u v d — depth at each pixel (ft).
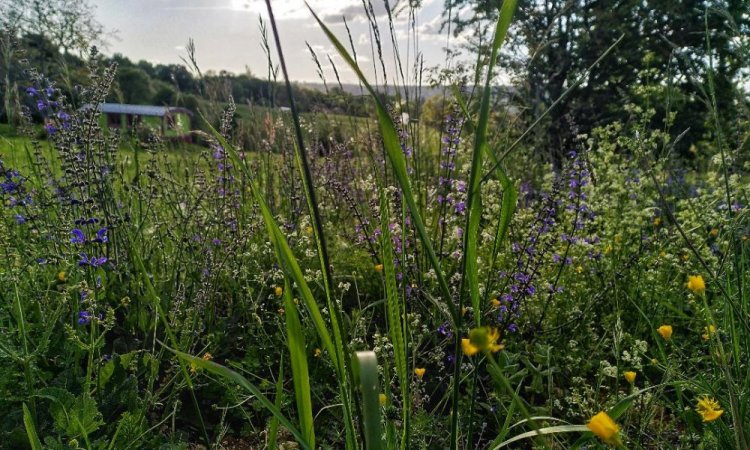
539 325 9.85
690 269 10.75
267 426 7.64
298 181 13.88
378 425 3.42
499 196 11.80
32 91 9.36
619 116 46.09
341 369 4.15
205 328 9.71
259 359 9.37
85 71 13.96
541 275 10.68
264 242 12.07
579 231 12.14
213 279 9.22
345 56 3.10
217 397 8.55
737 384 6.25
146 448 6.67
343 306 11.16
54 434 6.34
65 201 9.25
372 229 11.31
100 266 8.81
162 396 8.04
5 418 6.41
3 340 6.60
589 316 10.39
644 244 11.85
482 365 8.95
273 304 10.59
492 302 9.27
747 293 7.58
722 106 34.65
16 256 8.81
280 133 15.88
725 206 11.26
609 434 3.15
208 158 12.65
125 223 9.80
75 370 7.39
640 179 12.78
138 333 9.29
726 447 6.09
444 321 8.77
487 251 11.46
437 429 7.47
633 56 47.44
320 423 8.27
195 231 11.20
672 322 10.42
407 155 11.78
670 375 6.36
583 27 47.11
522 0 26.53
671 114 12.25
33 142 10.82
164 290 10.10
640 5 47.75
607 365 8.42
